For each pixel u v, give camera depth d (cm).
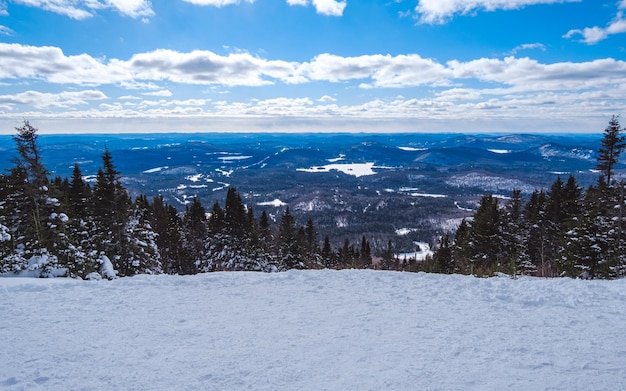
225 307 777
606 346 527
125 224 2591
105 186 2547
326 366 492
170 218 4816
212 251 3875
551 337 568
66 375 476
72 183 3138
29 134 1998
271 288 936
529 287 875
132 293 895
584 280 941
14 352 545
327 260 6259
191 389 439
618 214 2048
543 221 3225
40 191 1994
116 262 2498
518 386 421
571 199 3025
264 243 4141
